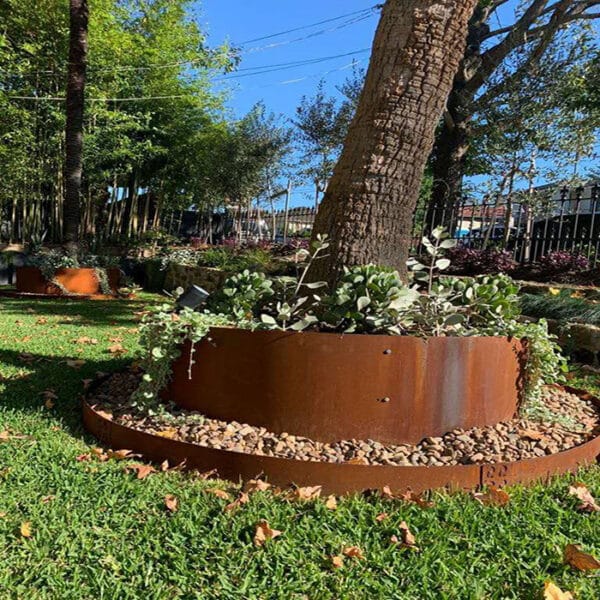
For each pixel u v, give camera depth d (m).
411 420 2.45
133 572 1.68
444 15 2.86
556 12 9.90
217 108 15.87
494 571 1.71
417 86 2.89
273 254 10.77
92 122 12.59
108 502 2.08
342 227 2.98
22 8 11.16
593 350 4.56
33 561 1.72
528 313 5.23
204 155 15.10
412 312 2.62
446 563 1.75
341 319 2.58
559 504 2.16
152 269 12.09
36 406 3.20
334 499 2.11
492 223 9.27
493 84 10.90
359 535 1.89
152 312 3.05
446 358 2.51
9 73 11.34
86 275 9.79
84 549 1.78
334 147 15.38
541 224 10.24
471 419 2.60
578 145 9.74
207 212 18.23
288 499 2.11
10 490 2.14
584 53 9.62
